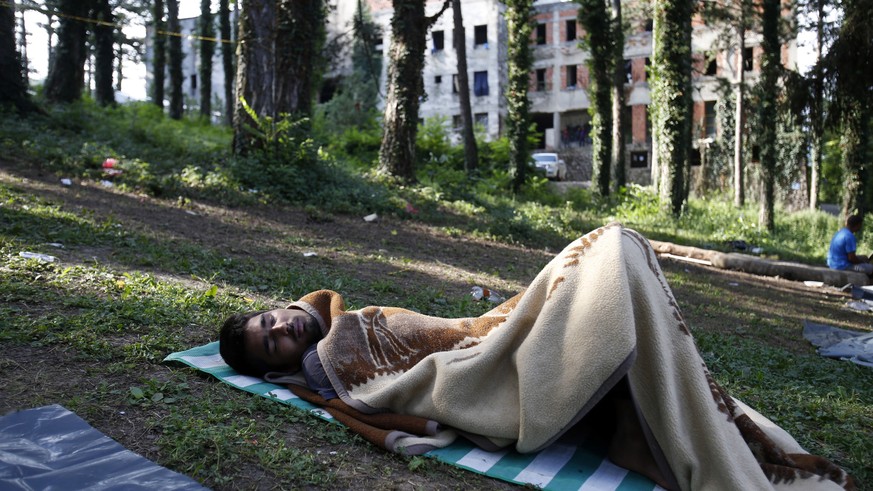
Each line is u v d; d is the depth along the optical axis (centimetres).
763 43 1941
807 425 408
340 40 4356
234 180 1274
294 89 1417
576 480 289
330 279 709
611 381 287
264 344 375
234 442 295
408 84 1641
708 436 282
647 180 4138
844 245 1344
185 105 4162
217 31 3375
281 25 1404
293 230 1045
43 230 720
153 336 427
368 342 365
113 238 746
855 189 1905
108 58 2512
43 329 406
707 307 906
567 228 1575
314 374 358
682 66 1981
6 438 273
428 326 373
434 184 1669
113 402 326
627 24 2608
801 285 1355
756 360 585
